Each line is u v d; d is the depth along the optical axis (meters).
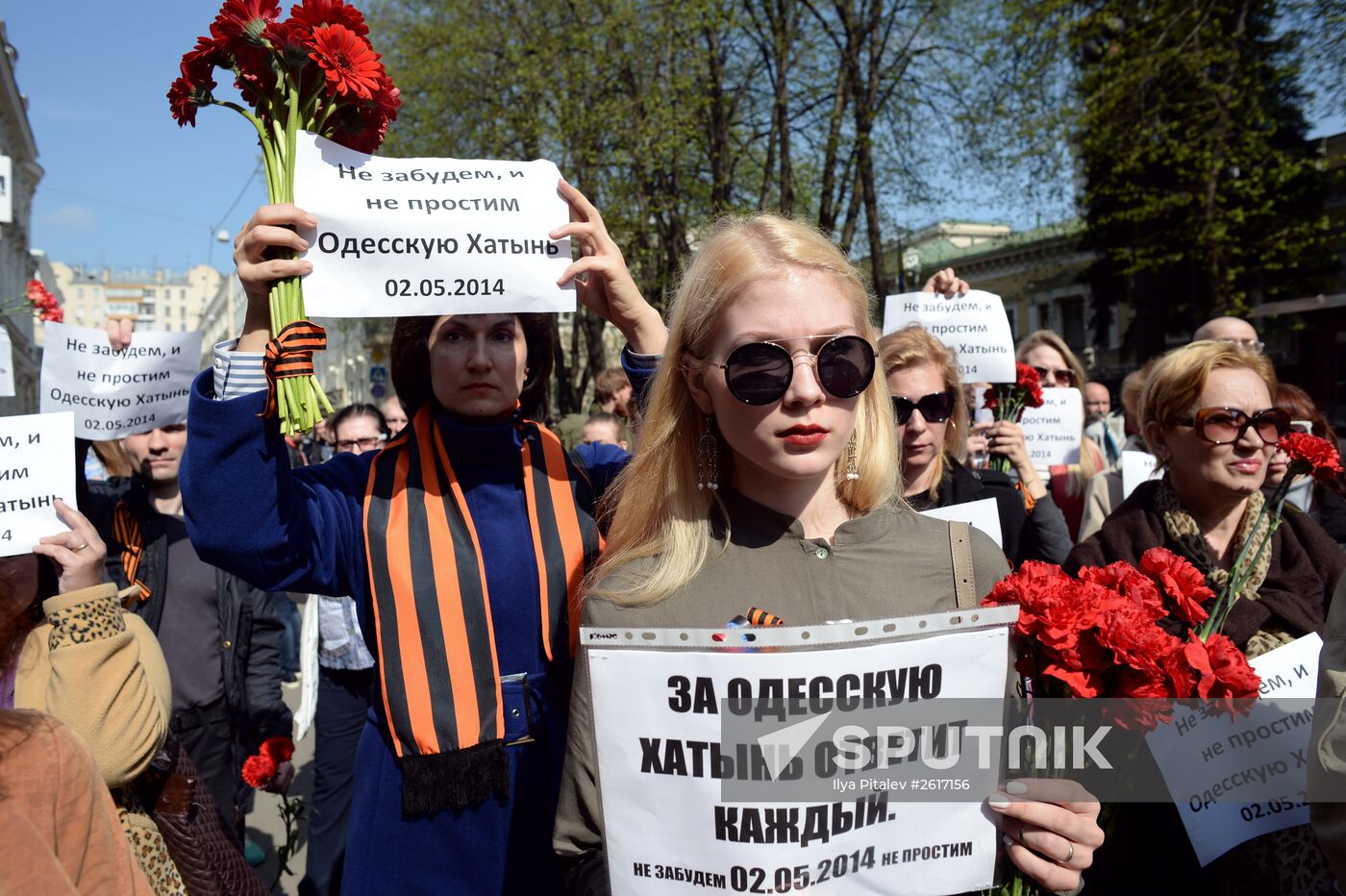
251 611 3.67
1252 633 2.10
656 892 1.46
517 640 2.03
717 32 15.95
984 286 34.16
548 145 18.33
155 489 3.58
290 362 1.78
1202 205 17.20
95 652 1.94
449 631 1.97
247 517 1.81
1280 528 2.26
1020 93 16.86
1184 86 16.67
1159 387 2.37
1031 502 3.74
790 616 1.59
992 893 1.54
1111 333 28.53
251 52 1.81
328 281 1.88
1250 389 2.24
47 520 2.28
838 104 16.17
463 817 1.93
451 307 1.96
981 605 1.64
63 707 1.90
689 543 1.65
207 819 2.25
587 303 2.24
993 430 3.85
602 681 1.49
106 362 3.25
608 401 7.08
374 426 5.69
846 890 1.45
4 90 25.78
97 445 3.58
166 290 142.38
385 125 1.98
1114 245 20.72
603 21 16.70
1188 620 1.73
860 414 1.76
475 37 17.81
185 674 3.44
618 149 16.91
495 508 2.12
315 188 1.87
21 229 31.12
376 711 2.04
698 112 16.91
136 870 1.27
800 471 1.56
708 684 1.45
